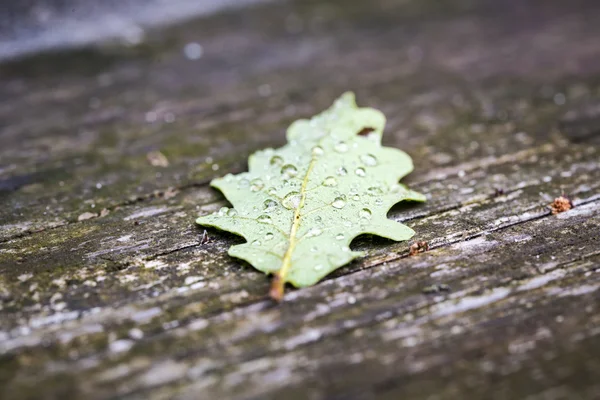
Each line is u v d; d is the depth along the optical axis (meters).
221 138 0.29
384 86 0.33
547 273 0.23
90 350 0.22
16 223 0.25
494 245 0.24
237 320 0.22
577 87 0.32
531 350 0.21
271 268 0.23
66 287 0.23
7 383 0.21
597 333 0.22
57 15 0.35
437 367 0.21
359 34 0.37
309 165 0.26
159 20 0.37
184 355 0.21
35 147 0.29
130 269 0.24
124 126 0.30
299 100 0.32
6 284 0.23
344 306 0.22
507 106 0.31
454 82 0.33
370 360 0.21
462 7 0.41
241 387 0.21
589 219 0.25
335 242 0.24
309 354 0.21
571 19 0.38
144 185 0.27
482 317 0.22
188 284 0.23
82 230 0.25
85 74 0.33
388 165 0.26
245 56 0.35
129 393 0.21
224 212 0.25
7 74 0.33
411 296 0.23
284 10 0.40
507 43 0.36
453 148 0.29
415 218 0.25
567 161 0.28
